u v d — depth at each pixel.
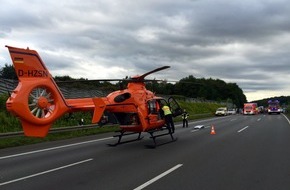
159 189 7.83
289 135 20.78
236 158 12.12
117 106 15.34
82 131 23.19
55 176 9.39
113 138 19.72
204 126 29.95
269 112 75.75
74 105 13.74
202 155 12.86
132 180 8.76
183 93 107.00
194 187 7.99
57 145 16.44
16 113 11.81
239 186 8.09
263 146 15.44
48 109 12.95
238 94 154.62
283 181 8.59
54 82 13.04
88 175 9.45
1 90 25.39
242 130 24.92
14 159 12.34
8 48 11.88
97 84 37.25
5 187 8.26
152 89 19.48
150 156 12.75
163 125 17.52
